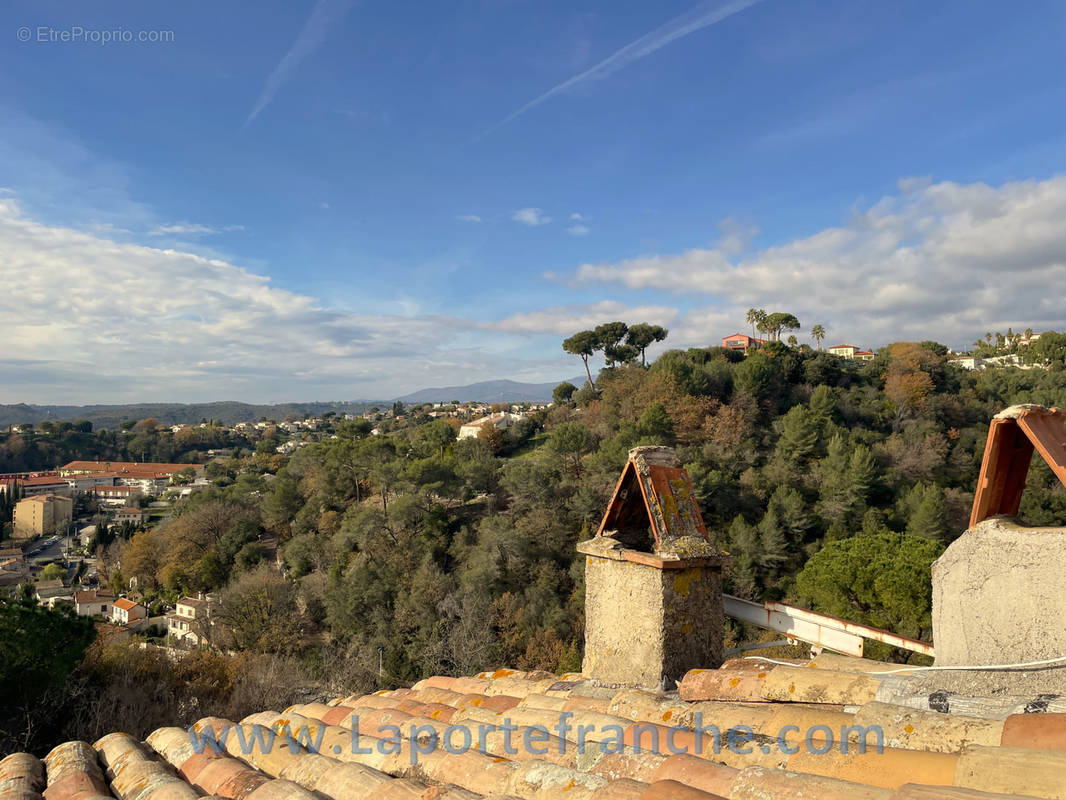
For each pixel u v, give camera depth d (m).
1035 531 1.95
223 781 2.81
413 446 61.03
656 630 3.30
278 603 33.44
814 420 45.41
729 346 92.38
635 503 3.89
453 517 44.47
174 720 11.76
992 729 1.70
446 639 29.28
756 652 14.22
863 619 16.47
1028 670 1.85
